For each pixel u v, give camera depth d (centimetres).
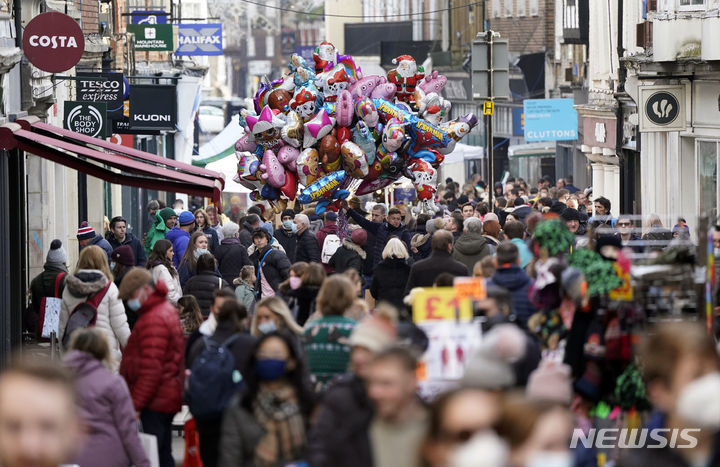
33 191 6562
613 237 2881
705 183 7681
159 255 4534
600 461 2509
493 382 1878
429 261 3925
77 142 4931
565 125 10950
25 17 6562
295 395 2280
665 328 1800
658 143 8488
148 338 2956
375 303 4747
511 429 1478
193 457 3017
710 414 1695
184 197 12431
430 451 1533
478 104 17950
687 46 7131
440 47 19200
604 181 10756
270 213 6838
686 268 2714
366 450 2014
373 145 5434
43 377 1285
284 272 4981
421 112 5547
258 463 2261
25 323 4522
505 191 11019
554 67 15925
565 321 2703
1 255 4184
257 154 5603
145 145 11762
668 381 1767
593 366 2609
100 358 2620
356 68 5481
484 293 2428
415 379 1884
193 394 2738
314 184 5428
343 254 4981
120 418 2597
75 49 5284
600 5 10625
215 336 2884
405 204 6469
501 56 6400
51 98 6656
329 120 5344
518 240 3894
